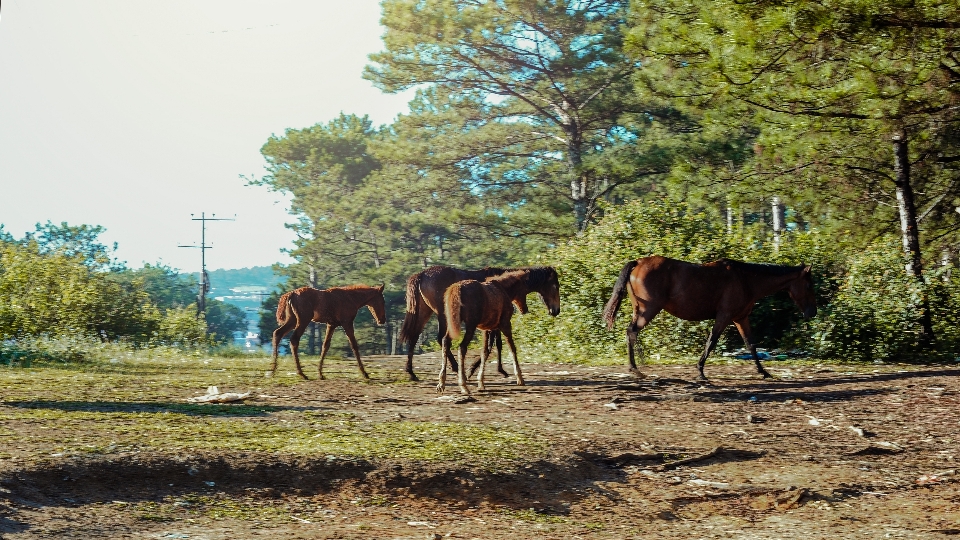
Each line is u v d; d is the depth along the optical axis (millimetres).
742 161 28031
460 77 34438
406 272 53531
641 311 14172
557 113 36344
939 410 11031
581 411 10844
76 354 20547
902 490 7605
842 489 7551
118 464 6758
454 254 54406
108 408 9922
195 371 16812
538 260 21688
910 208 18094
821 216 21359
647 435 9320
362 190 51938
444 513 6613
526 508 6875
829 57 13500
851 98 13602
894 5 12016
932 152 19328
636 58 15305
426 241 62344
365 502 6723
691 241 19391
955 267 21766
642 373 14445
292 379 14703
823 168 18203
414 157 38031
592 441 8836
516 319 20984
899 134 15219
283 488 6836
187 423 8883
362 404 11211
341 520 6242
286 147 69062
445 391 12805
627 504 7113
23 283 24094
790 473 8039
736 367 16047
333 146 69375
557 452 8188
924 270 18516
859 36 12664
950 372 14555
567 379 14500
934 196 21547
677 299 14031
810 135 16031
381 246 63312
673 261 14117
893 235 20656
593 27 32688
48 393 11422
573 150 35188
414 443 8133
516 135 37344
